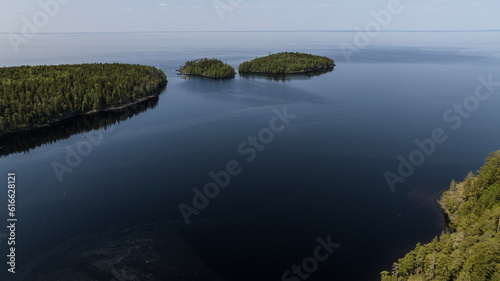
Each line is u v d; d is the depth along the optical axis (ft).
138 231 286.66
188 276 234.17
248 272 238.89
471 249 211.20
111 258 251.60
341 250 261.85
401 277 224.33
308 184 369.50
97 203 335.26
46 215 313.12
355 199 337.93
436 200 335.06
